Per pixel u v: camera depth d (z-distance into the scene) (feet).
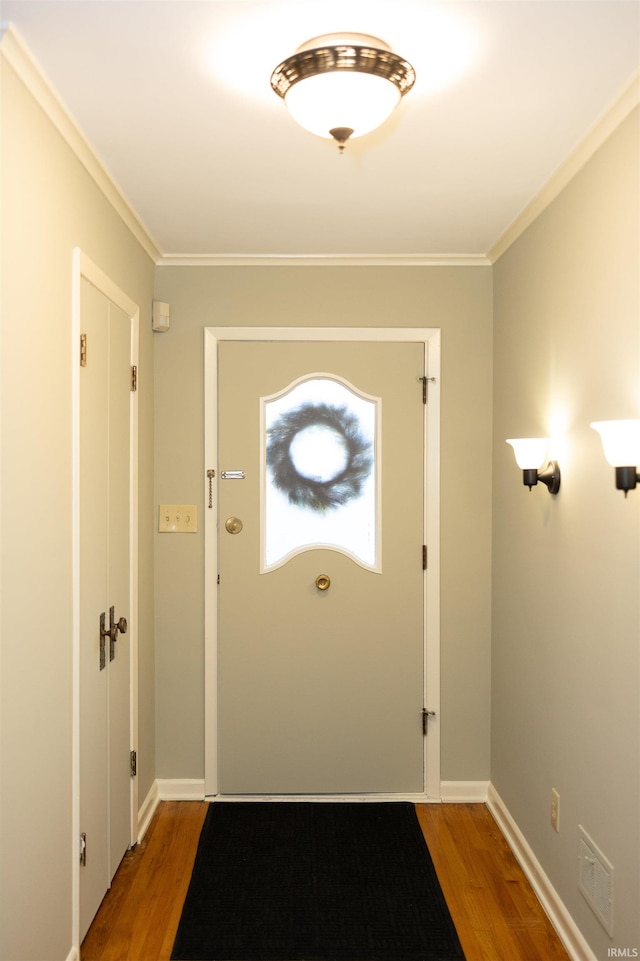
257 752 10.34
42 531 5.67
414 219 8.80
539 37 5.04
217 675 10.32
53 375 5.93
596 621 6.48
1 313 4.86
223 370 10.31
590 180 6.66
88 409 6.93
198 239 9.55
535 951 7.01
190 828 9.45
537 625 8.20
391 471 10.37
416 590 10.39
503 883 8.20
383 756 10.36
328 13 4.74
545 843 7.81
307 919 7.48
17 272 5.16
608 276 6.27
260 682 10.33
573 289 7.10
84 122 6.26
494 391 10.23
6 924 5.00
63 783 6.23
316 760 10.34
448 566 10.34
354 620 10.34
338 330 10.34
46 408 5.76
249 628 10.32
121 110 6.05
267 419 10.39
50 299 5.86
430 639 10.34
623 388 5.97
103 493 7.52
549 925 7.43
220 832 9.30
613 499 6.13
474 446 10.37
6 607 4.96
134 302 8.95
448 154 6.97
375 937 7.20
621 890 5.91
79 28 4.91
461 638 10.34
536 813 8.14
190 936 7.17
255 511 10.32
